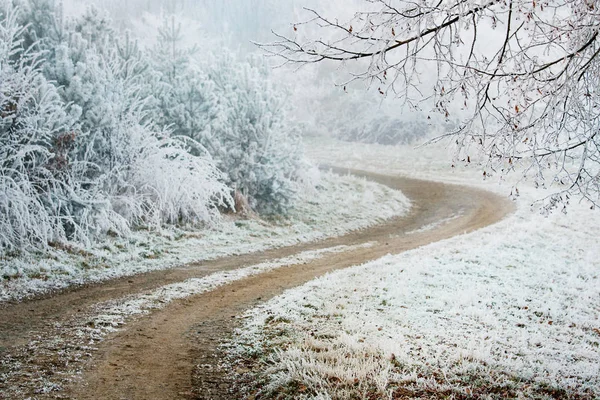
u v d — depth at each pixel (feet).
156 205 58.85
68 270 42.29
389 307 33.37
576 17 16.55
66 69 52.11
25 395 21.12
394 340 26.61
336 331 28.66
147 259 48.65
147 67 65.77
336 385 21.57
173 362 25.44
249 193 71.82
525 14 15.84
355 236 69.82
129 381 22.99
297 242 63.36
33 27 55.42
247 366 24.85
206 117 67.87
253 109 69.92
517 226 67.21
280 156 72.79
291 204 74.84
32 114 46.68
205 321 32.30
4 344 27.07
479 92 16.76
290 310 33.14
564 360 25.71
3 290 36.73
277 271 47.24
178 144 62.59
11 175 45.80
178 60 71.46
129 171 57.16
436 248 54.90
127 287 40.11
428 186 116.16
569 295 38.93
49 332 29.27
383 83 16.67
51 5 56.65
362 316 31.37
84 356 25.80
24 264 41.45
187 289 39.96
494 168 18.22
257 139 69.92
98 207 50.24
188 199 60.54
